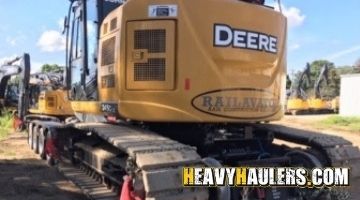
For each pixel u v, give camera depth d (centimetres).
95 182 775
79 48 830
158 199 494
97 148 773
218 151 678
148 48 618
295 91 4109
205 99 614
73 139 914
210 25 618
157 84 613
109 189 723
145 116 616
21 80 1773
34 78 1853
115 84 648
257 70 657
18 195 816
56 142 1065
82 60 807
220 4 625
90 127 687
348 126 2577
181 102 607
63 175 914
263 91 661
